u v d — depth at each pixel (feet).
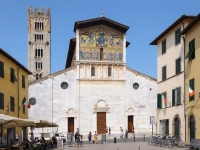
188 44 137.49
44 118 242.99
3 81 146.41
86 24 252.42
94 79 252.21
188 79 136.77
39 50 466.70
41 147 142.82
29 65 460.96
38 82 245.45
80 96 249.75
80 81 250.37
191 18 141.38
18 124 119.44
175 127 151.64
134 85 257.34
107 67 255.09
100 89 252.42
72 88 249.75
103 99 252.01
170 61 159.74
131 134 249.14
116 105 253.03
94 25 255.09
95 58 253.65
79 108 248.32
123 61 257.14
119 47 258.37
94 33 255.29
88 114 249.14
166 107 163.43
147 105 255.91
